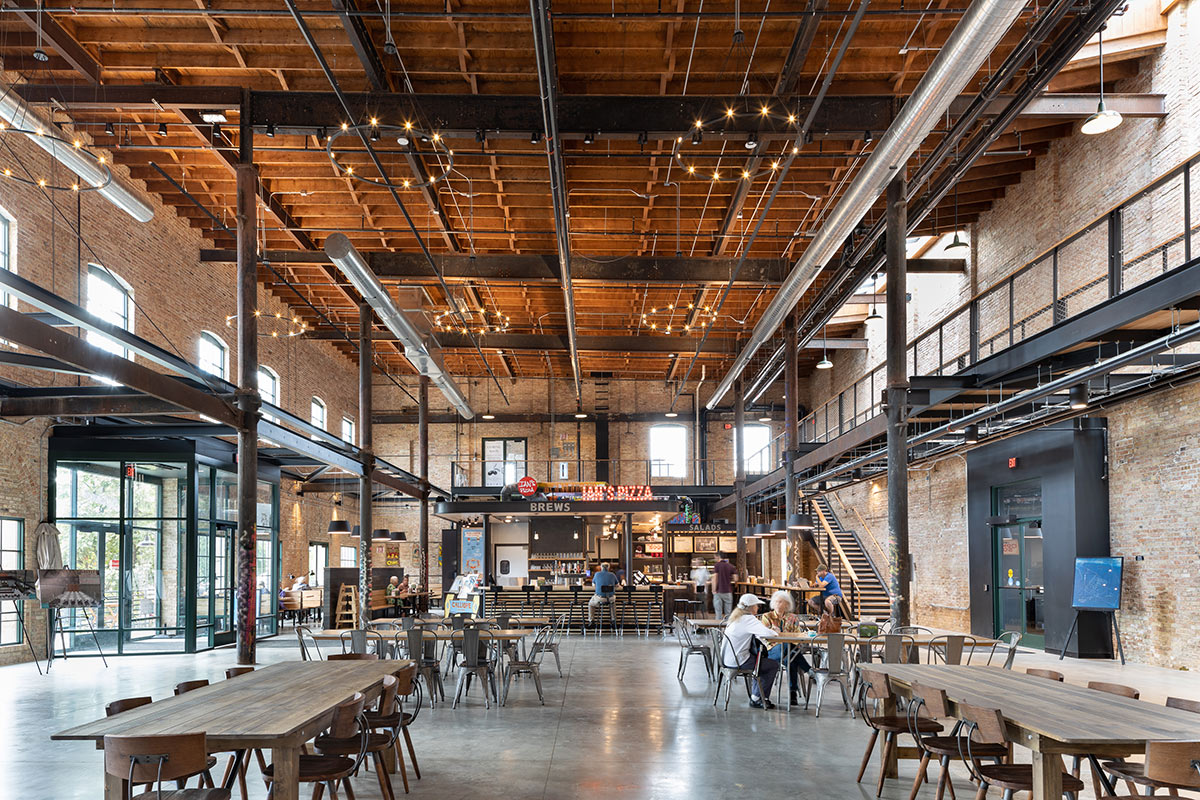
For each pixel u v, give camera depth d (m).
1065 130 13.70
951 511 18.94
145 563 14.61
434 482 30.45
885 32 10.02
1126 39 11.41
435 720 8.53
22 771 6.43
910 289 20.94
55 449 13.83
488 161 13.18
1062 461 13.86
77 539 13.98
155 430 13.99
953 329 18.16
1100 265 12.82
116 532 14.38
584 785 6.05
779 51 10.36
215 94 10.73
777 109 10.48
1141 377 11.55
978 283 16.95
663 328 23.28
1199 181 10.65
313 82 11.21
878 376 22.95
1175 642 11.75
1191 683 10.29
